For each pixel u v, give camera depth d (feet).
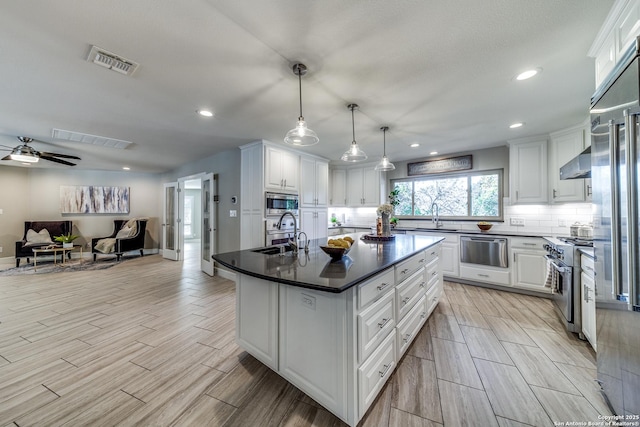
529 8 4.39
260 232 12.49
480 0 4.22
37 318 8.96
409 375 5.82
